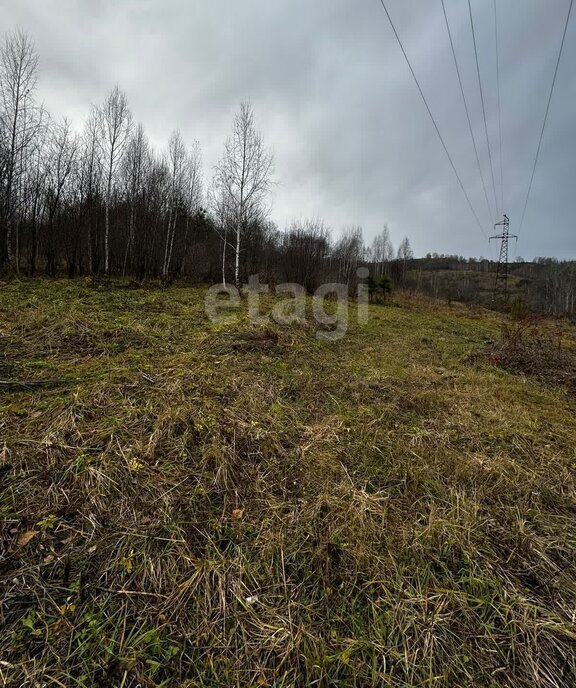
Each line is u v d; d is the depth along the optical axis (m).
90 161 14.20
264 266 20.00
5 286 8.38
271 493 2.11
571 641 1.41
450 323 11.71
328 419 3.08
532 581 1.67
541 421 3.52
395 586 1.57
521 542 1.87
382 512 2.00
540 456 2.79
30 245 14.45
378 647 1.33
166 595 1.45
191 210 19.78
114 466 2.02
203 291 12.32
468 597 1.55
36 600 1.37
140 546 1.63
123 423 2.43
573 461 2.76
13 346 3.90
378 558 1.70
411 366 5.27
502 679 1.27
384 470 2.44
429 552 1.77
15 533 1.60
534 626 1.44
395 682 1.24
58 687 1.13
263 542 1.75
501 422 3.37
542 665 1.32
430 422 3.25
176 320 6.26
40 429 2.26
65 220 13.62
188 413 2.61
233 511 1.93
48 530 1.64
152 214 16.97
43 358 3.61
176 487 1.99
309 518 1.92
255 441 2.53
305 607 1.47
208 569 1.55
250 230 17.42
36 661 1.19
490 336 9.34
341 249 25.66
